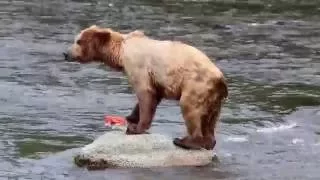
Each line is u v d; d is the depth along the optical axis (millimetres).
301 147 16484
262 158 15594
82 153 14797
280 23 35625
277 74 24547
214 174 14422
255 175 14469
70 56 15414
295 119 18750
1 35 29859
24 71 23781
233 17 37188
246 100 20812
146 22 34938
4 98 20172
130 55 14906
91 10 38062
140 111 14945
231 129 17688
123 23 34406
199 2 41750
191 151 14977
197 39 31016
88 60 15391
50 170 14492
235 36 31969
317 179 14289
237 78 23859
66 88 21734
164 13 37812
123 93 21375
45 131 17172
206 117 14742
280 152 16062
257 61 26859
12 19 34062
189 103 14555
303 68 25703
